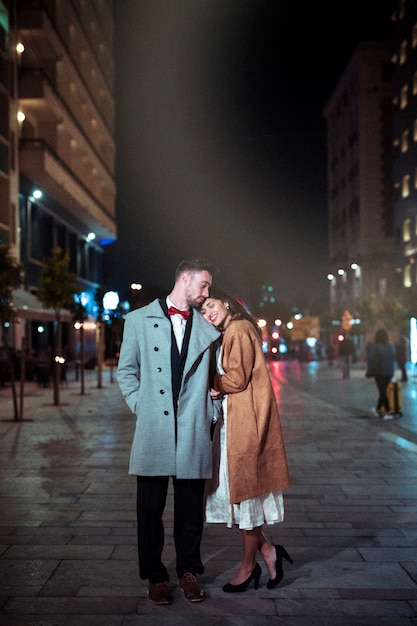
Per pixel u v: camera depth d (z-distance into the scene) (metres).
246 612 4.02
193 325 4.34
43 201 40.62
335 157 82.56
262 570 4.80
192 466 4.21
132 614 3.99
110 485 7.61
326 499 6.88
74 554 5.12
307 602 4.16
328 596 4.25
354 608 4.06
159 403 4.25
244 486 4.28
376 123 67.69
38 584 4.48
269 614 3.98
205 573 4.72
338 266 79.75
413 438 11.34
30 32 36.06
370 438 11.42
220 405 4.47
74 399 20.38
